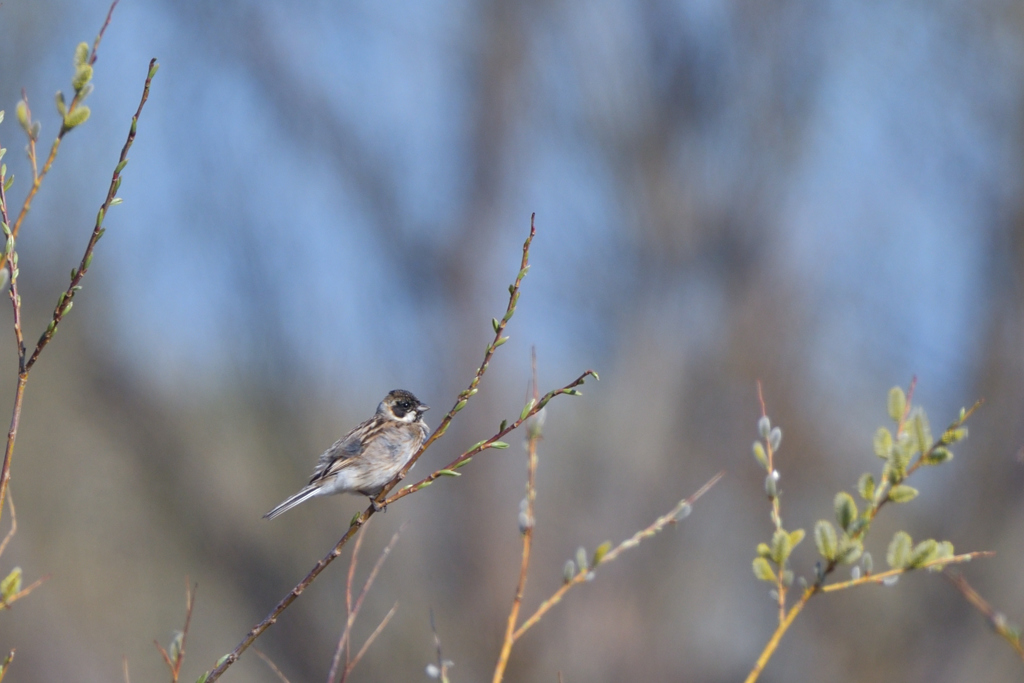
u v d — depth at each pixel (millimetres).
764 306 17047
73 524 15938
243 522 16062
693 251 17359
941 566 3848
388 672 15766
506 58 16812
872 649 16500
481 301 16484
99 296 15898
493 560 16125
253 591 15922
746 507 17125
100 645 15570
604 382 17391
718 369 17172
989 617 4020
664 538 17000
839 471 16797
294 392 16016
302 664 15750
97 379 15648
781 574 3953
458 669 15797
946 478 16375
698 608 17047
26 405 15922
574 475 17078
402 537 16188
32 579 15305
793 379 16906
